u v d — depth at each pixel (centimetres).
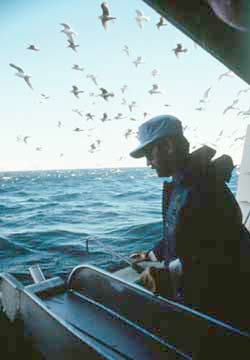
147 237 1377
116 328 225
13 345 216
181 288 195
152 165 205
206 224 179
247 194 454
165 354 196
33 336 211
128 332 220
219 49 188
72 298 268
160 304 206
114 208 2595
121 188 5003
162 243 260
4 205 3002
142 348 203
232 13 132
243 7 128
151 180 7500
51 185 6138
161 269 203
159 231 1459
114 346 204
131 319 228
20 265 1043
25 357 213
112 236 1438
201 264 182
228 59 197
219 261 180
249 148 457
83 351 163
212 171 188
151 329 214
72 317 238
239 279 183
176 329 200
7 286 243
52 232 1608
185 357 193
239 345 171
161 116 198
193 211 179
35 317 207
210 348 183
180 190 197
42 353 203
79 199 3428
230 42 181
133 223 1798
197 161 191
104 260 1059
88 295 264
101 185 5888
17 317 229
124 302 233
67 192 4400
